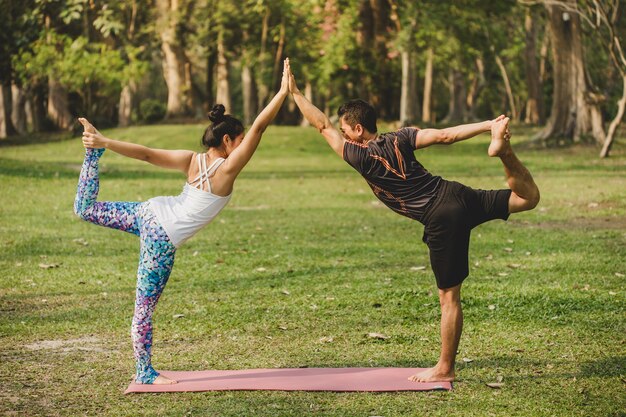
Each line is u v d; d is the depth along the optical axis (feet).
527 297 27.91
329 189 67.21
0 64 112.47
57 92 144.15
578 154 89.66
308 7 128.67
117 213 19.45
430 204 18.74
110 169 77.77
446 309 19.11
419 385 19.08
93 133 18.98
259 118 19.19
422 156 97.60
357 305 27.45
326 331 24.39
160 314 26.71
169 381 19.48
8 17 81.46
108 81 117.29
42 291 30.25
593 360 21.13
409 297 28.37
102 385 19.70
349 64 126.82
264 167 89.10
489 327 24.54
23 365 21.39
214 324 25.35
